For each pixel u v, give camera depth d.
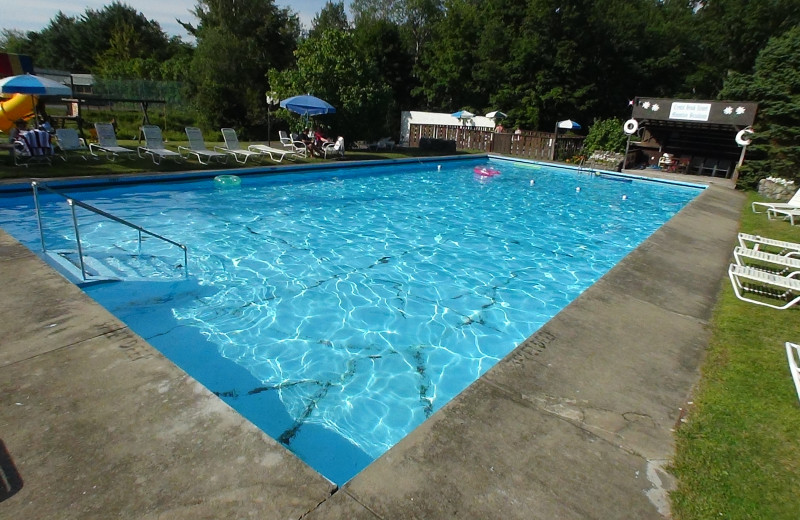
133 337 3.65
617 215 13.14
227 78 26.44
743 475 2.73
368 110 20.48
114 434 2.61
